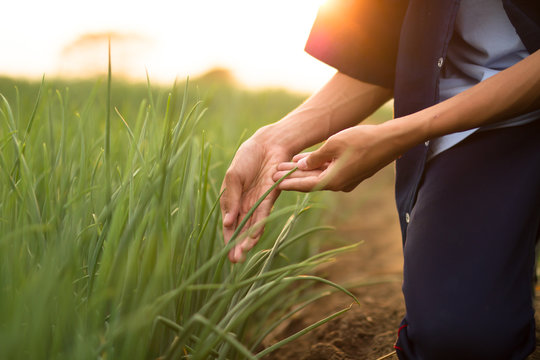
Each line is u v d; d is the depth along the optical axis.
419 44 1.01
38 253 0.78
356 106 1.20
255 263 0.96
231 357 0.97
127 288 0.73
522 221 0.86
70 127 1.19
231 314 0.81
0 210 0.86
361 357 1.22
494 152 0.92
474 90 0.85
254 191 1.04
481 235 0.85
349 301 1.62
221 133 2.06
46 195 0.86
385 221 2.92
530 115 0.93
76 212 0.80
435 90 1.01
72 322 0.68
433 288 0.84
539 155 0.90
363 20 1.17
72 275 0.69
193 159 1.05
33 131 1.09
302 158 1.02
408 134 0.86
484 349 0.79
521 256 0.85
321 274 1.96
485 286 0.81
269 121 2.79
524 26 0.91
